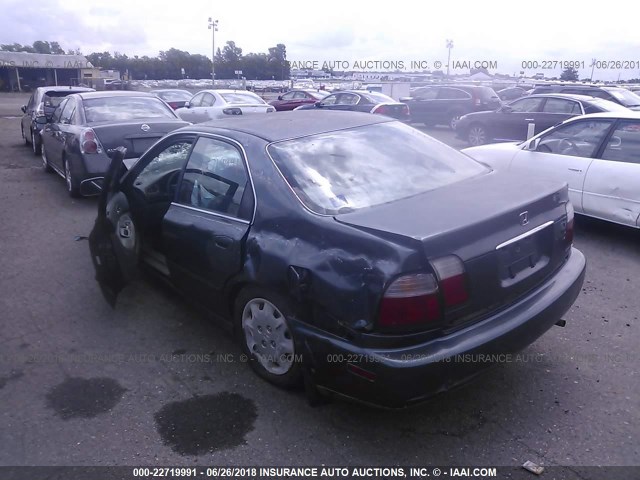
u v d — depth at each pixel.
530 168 7.02
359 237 2.82
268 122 4.04
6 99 40.00
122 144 7.64
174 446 3.05
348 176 3.46
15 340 4.22
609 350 3.91
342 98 18.86
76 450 3.03
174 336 4.26
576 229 6.91
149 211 4.38
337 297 2.83
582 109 12.92
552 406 3.31
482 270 2.87
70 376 3.73
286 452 2.99
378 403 2.82
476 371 2.85
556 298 3.25
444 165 3.86
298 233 3.10
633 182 5.99
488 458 2.91
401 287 2.66
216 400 3.45
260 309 3.42
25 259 5.88
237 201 3.54
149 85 35.03
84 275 5.43
